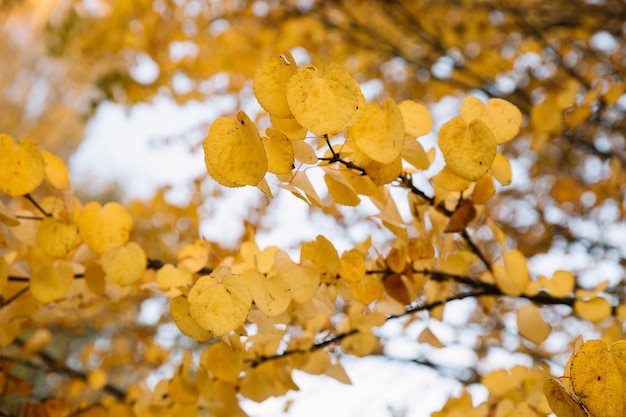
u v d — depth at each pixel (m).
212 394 1.11
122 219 1.09
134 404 1.28
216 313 0.93
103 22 2.51
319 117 0.88
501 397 1.13
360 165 0.97
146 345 2.14
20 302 1.18
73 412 1.27
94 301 1.22
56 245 1.07
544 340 1.12
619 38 2.00
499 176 1.00
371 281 1.09
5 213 1.05
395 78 2.54
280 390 1.15
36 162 1.02
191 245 1.14
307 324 1.17
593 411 0.88
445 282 1.15
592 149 1.76
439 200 1.04
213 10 2.33
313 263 1.04
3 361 1.27
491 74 2.17
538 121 1.25
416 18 2.28
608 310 1.12
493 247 2.42
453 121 0.95
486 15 2.22
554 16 2.05
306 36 2.37
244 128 0.87
